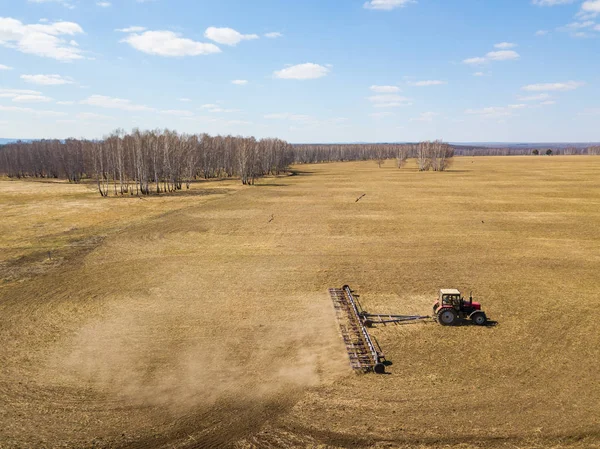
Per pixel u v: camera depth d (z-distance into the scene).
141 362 20.70
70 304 28.03
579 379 18.58
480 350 21.47
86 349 22.00
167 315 26.31
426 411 16.44
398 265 36.78
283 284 31.97
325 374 19.45
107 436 15.34
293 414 16.52
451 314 24.45
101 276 33.84
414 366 19.98
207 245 43.88
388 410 16.58
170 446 14.84
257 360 20.83
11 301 28.50
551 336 22.95
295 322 25.25
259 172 136.75
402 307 27.50
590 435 14.85
